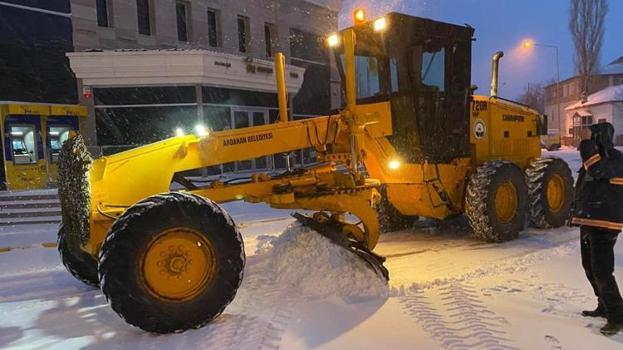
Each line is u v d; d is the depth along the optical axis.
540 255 6.00
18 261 6.92
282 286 4.68
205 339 3.64
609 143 3.83
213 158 4.79
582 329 3.72
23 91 13.70
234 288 3.94
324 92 21.92
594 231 3.81
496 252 6.30
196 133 4.85
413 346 3.44
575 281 4.88
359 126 5.46
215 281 3.87
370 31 6.43
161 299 3.73
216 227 3.89
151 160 4.50
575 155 23.30
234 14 18.72
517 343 3.47
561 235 7.33
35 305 4.72
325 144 5.39
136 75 14.37
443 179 6.93
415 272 5.40
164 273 3.75
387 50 6.35
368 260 4.88
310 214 6.27
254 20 19.28
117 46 15.59
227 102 15.66
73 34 14.62
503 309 4.11
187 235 3.82
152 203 3.75
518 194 7.04
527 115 8.37
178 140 4.66
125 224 3.66
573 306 4.19
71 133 4.26
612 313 3.67
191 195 3.95
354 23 6.51
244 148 4.92
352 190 5.19
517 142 8.12
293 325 3.82
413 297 4.40
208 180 4.99
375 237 5.37
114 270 3.60
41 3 13.98
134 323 3.66
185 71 14.45
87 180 4.02
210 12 18.30
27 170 13.66
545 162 7.81
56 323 4.20
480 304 4.21
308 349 3.43
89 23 14.93
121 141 14.62
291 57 20.42
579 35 45.47
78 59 13.98
